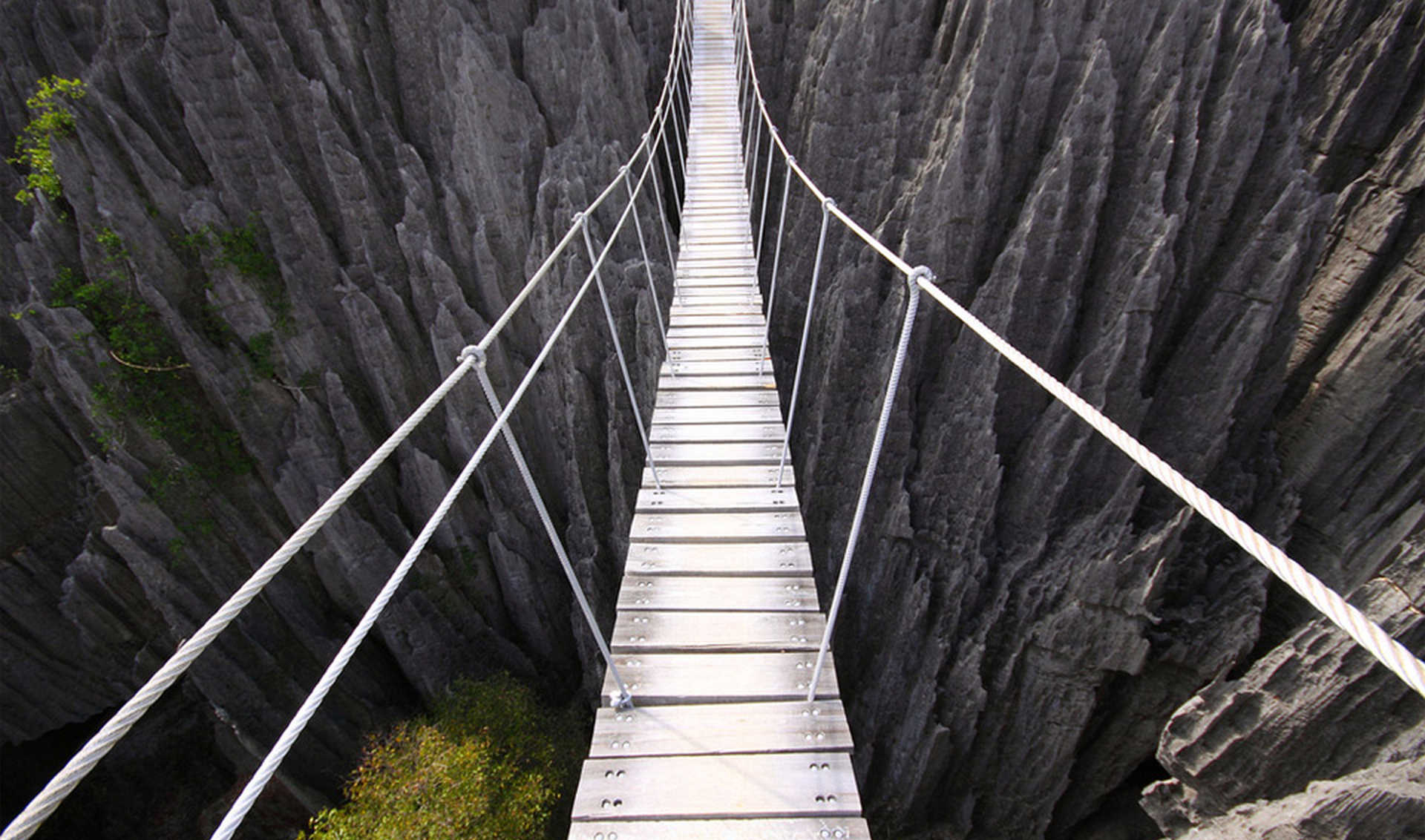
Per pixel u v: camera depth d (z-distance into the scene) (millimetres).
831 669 4023
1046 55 12266
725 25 22156
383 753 10703
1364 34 10867
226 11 14109
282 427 14297
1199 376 11945
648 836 3314
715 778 3506
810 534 15242
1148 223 11828
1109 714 12500
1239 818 8070
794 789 3441
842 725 3740
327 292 14883
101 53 13602
